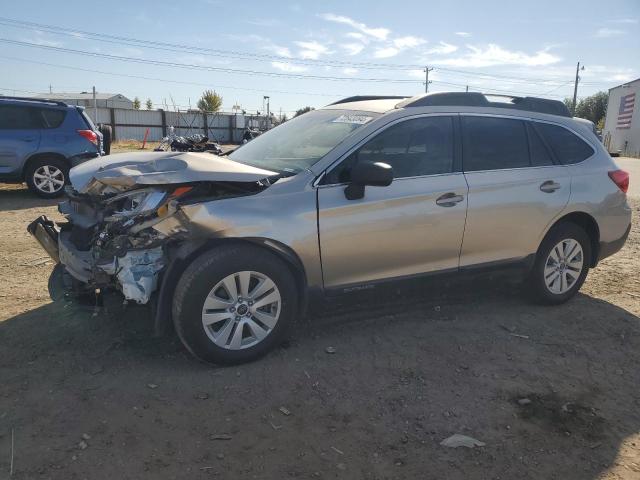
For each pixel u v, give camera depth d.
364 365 3.71
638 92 49.53
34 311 4.43
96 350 3.78
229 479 2.57
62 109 10.35
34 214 8.66
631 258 6.77
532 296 4.92
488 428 3.05
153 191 3.51
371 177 3.53
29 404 3.11
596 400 3.40
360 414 3.14
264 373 3.54
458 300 5.00
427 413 3.17
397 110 4.13
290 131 4.68
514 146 4.58
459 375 3.63
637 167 25.50
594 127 5.25
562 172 4.74
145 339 3.95
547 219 4.64
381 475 2.64
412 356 3.87
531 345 4.12
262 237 3.51
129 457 2.70
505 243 4.49
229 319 3.53
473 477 2.65
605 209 4.94
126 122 43.69
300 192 3.67
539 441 2.95
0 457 2.66
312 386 3.41
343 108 4.61
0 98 9.92
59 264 4.29
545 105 4.93
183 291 3.38
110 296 3.72
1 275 5.35
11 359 3.62
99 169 4.11
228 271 3.45
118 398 3.20
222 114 47.31
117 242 3.46
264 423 3.02
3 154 9.81
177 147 17.33
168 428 2.94
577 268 4.95
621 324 4.58
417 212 4.00
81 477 2.54
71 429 2.90
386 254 3.96
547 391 3.47
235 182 3.54
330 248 3.74
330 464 2.71
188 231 3.37
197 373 3.52
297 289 3.78
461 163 4.28
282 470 2.65
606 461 2.81
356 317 4.49
